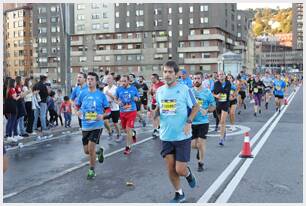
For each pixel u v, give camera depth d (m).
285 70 125.69
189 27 99.12
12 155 10.33
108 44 105.50
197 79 8.52
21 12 122.44
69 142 12.51
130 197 6.47
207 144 11.59
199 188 6.93
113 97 11.33
